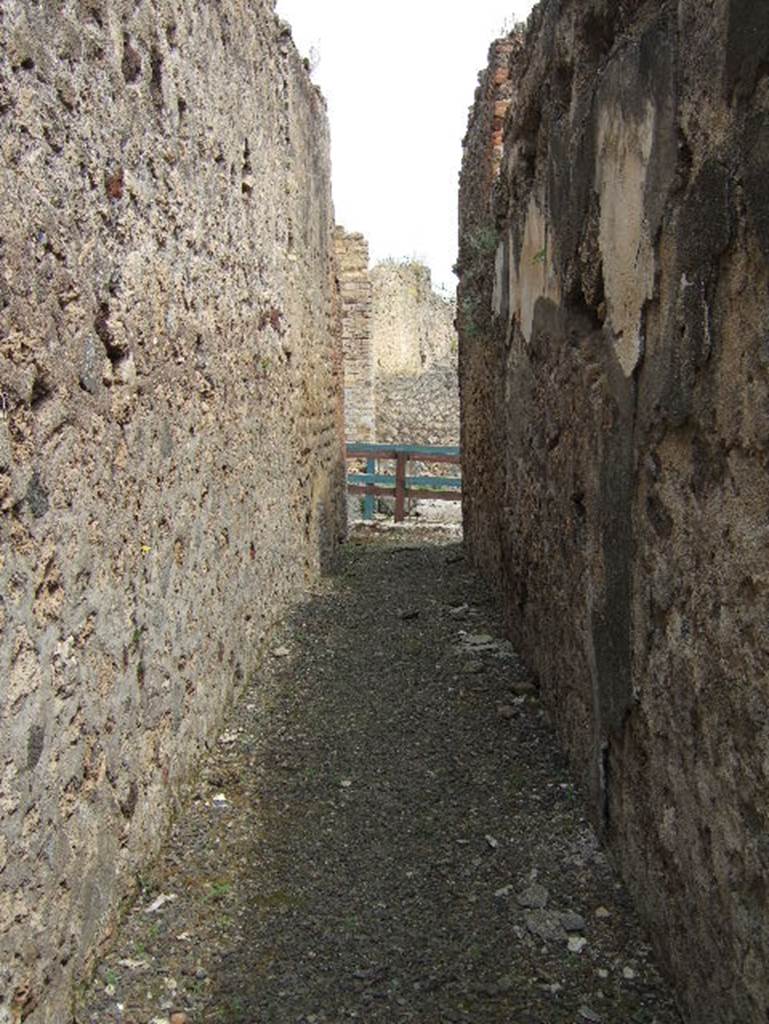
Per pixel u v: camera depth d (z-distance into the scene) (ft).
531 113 12.82
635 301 7.73
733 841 5.98
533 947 7.99
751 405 5.45
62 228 7.16
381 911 8.53
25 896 6.32
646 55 7.33
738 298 5.60
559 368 11.18
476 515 22.17
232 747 11.94
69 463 7.22
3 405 6.09
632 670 8.18
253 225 14.93
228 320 13.07
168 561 9.99
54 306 6.98
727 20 5.68
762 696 5.44
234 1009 7.27
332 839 9.74
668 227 6.86
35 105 6.70
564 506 11.05
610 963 7.77
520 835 9.78
